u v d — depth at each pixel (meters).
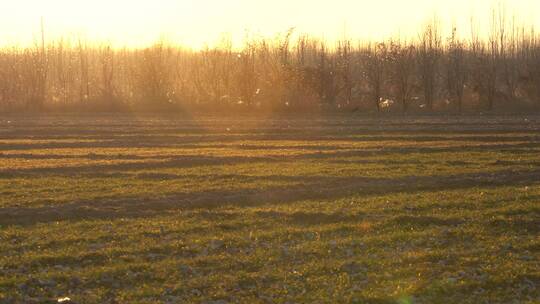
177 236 19.20
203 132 51.81
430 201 23.55
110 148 41.44
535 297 13.97
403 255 16.95
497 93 80.88
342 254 17.27
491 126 53.53
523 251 17.20
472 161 33.69
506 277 15.00
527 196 24.09
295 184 27.47
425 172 30.27
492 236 18.81
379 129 52.53
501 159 34.28
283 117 69.25
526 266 15.81
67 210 22.53
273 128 54.50
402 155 36.31
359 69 94.50
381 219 21.09
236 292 14.45
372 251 17.50
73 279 15.26
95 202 24.09
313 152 37.94
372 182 27.89
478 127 52.75
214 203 23.84
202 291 14.52
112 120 66.19
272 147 41.16
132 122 63.03
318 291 14.38
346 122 60.97
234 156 36.38
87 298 14.02
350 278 15.25
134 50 103.38
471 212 21.70
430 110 76.44
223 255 17.20
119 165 33.41
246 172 30.81
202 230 19.94
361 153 37.31
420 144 41.78
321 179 28.64
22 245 18.17
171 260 16.81
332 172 30.36
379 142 43.34
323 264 16.28
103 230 19.91
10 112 78.69
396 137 46.25
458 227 19.83
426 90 80.69
